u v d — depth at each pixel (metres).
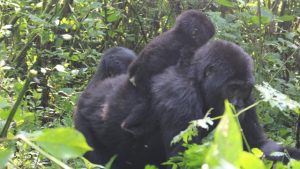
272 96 5.53
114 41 14.97
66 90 11.88
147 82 8.41
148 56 8.61
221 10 14.83
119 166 9.01
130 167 8.94
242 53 7.66
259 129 8.50
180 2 14.51
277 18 12.20
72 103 11.19
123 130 8.52
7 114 5.25
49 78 13.03
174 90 7.81
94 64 13.41
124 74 9.56
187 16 9.38
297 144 10.63
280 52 12.60
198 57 7.92
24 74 13.59
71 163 8.51
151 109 8.18
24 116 6.84
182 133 5.14
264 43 12.10
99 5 13.18
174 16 14.74
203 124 4.98
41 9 14.64
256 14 12.89
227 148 1.99
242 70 7.46
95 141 9.07
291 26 14.13
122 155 8.80
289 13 14.17
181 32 9.10
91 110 9.12
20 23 13.79
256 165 2.35
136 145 8.54
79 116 9.30
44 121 11.52
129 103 8.54
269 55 12.02
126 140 8.59
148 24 15.24
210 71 7.65
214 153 1.99
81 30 14.41
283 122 11.61
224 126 2.00
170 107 7.71
